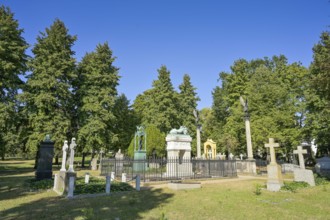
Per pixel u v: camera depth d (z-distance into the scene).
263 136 32.47
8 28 28.84
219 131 50.53
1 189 14.59
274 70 46.38
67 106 34.28
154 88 46.72
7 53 28.38
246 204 9.73
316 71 26.70
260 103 36.66
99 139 32.81
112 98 35.59
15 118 30.12
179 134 22.30
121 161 19.22
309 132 33.81
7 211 8.87
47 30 34.81
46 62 32.75
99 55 37.16
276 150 34.28
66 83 33.91
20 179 19.80
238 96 42.97
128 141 42.97
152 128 36.09
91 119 33.62
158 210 8.79
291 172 26.12
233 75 44.53
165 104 45.97
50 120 31.53
